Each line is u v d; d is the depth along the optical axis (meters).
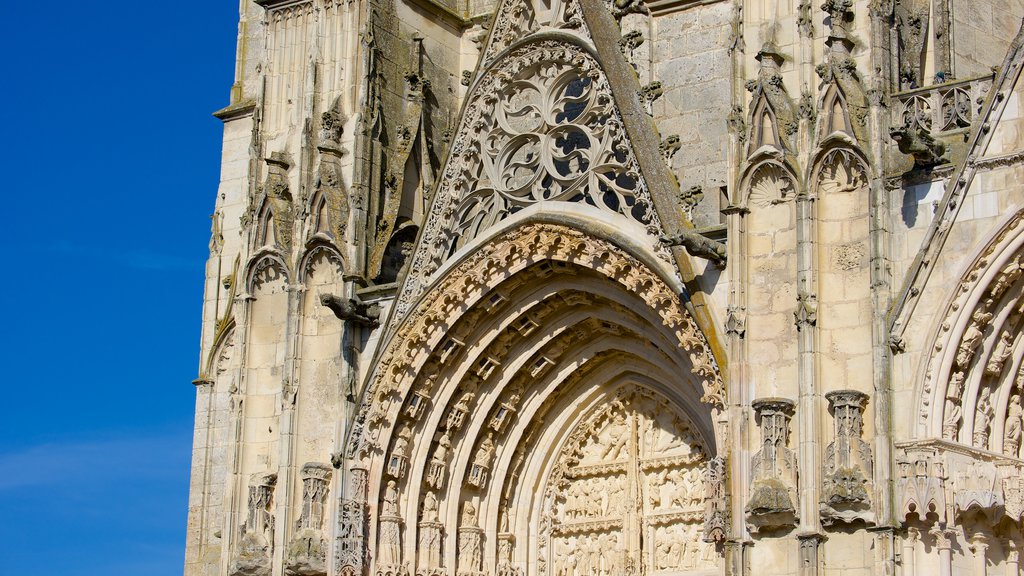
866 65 48.28
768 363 47.56
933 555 44.62
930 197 46.62
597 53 53.59
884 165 47.09
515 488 57.38
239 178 62.19
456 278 54.62
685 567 54.47
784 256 48.00
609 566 55.84
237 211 61.94
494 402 56.31
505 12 56.03
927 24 52.00
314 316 56.50
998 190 45.62
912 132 45.59
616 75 52.97
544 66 55.12
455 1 61.34
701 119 53.34
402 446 55.44
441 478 56.06
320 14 59.00
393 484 55.31
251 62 63.38
